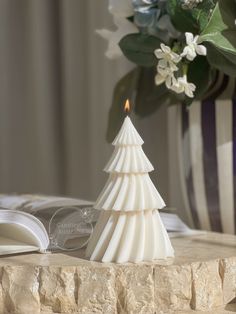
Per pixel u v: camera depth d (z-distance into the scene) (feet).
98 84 4.25
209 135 2.93
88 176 4.43
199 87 2.78
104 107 4.22
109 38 3.03
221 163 2.90
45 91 4.46
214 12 2.45
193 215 3.11
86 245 2.47
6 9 4.48
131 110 3.36
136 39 2.84
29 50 4.49
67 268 2.13
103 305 2.12
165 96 3.21
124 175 2.23
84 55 4.38
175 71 2.62
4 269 2.15
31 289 2.14
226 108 2.88
